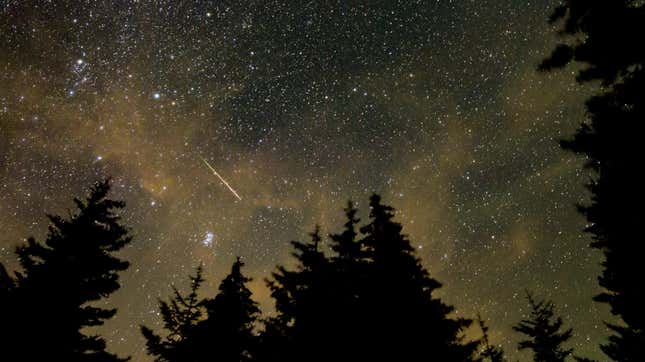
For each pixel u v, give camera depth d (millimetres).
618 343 11984
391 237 11141
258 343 11023
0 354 9656
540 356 19672
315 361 9797
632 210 7125
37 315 10102
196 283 13578
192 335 12117
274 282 11305
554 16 6855
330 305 10312
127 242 11969
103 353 10578
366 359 9531
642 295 8961
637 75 6258
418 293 10344
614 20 6250
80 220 11523
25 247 11000
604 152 6703
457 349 9828
